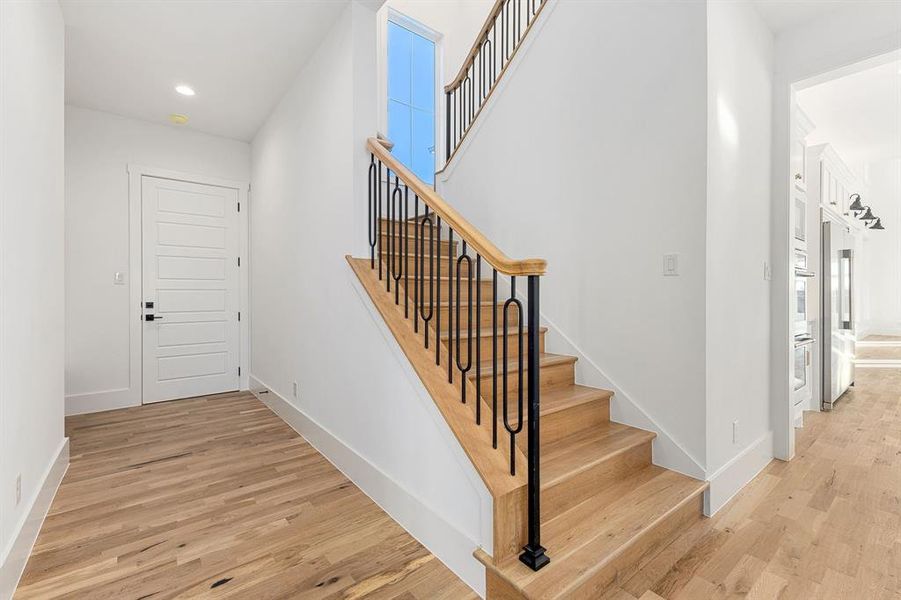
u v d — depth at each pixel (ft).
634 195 7.29
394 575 5.35
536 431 4.70
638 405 7.30
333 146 8.79
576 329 8.28
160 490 7.54
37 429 6.41
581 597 4.64
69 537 6.08
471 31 16.08
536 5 12.26
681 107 6.64
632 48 7.29
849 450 9.31
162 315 13.71
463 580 5.25
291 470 8.41
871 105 13.55
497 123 10.04
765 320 8.54
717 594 4.89
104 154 12.74
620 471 6.49
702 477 6.51
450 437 5.53
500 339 8.04
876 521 6.39
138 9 8.19
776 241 8.76
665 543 5.80
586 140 8.07
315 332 9.64
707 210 6.38
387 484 6.84
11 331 5.27
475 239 5.36
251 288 15.17
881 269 29.04
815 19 8.27
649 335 7.13
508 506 4.84
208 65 10.23
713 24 6.53
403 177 6.97
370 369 7.41
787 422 8.66
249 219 15.37
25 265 5.87
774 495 7.22
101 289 12.67
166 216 13.82
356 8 8.11
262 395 13.58
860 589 4.95
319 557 5.70
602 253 7.82
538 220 9.07
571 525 5.38
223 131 14.25
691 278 6.56
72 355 12.23
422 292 6.73
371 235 8.16
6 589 4.83
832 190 14.07
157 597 4.93
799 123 10.83
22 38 5.82
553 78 8.71
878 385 15.99
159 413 12.33
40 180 6.70
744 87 7.57
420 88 15.47
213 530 6.30
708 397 6.50
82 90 11.42
